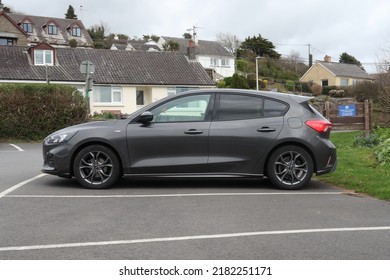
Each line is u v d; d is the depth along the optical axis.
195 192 7.35
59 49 37.47
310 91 67.00
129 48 78.88
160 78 38.44
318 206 6.48
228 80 52.50
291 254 4.49
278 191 7.50
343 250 4.61
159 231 5.18
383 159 9.98
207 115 7.57
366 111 16.92
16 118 18.14
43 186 7.66
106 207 6.27
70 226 5.34
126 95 36.94
